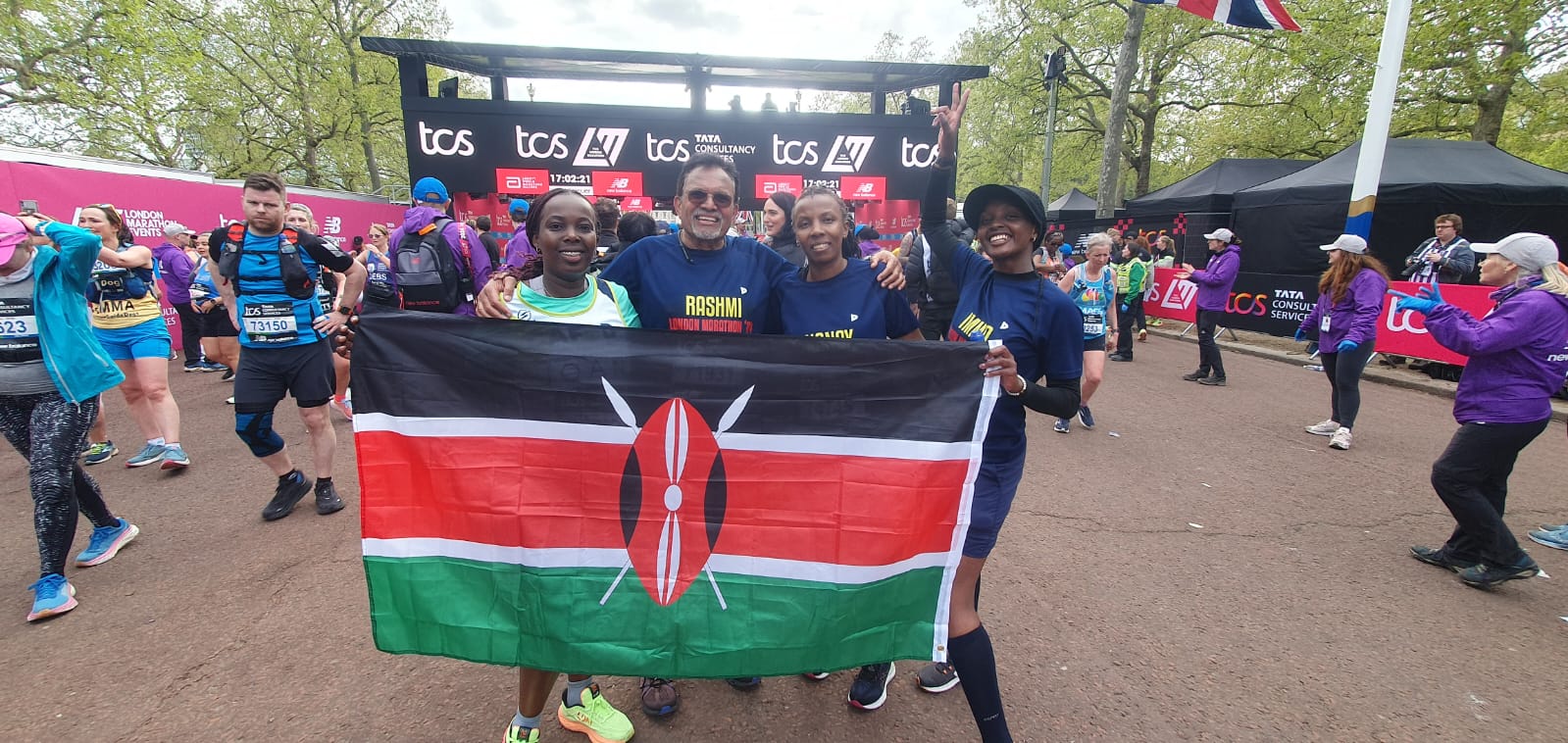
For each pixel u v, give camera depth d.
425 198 4.86
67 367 2.96
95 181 8.24
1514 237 3.37
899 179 11.30
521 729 2.10
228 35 18.00
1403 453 5.44
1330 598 3.19
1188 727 2.31
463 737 2.21
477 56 10.17
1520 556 3.21
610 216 5.48
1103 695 2.47
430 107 10.20
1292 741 2.26
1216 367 8.10
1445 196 9.77
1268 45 17.48
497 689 2.46
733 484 1.99
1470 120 17.12
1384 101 7.98
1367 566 3.52
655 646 1.97
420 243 4.73
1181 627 2.92
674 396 1.96
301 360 3.73
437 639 1.94
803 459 1.99
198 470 4.69
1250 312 11.44
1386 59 7.91
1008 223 2.12
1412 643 2.84
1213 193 13.44
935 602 2.03
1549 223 9.86
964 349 1.98
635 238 4.85
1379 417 6.62
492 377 1.93
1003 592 3.19
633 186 10.81
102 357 3.11
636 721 2.32
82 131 15.45
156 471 4.66
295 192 14.03
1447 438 5.86
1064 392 2.10
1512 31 13.51
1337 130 18.98
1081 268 5.57
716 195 2.28
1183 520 4.08
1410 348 8.20
